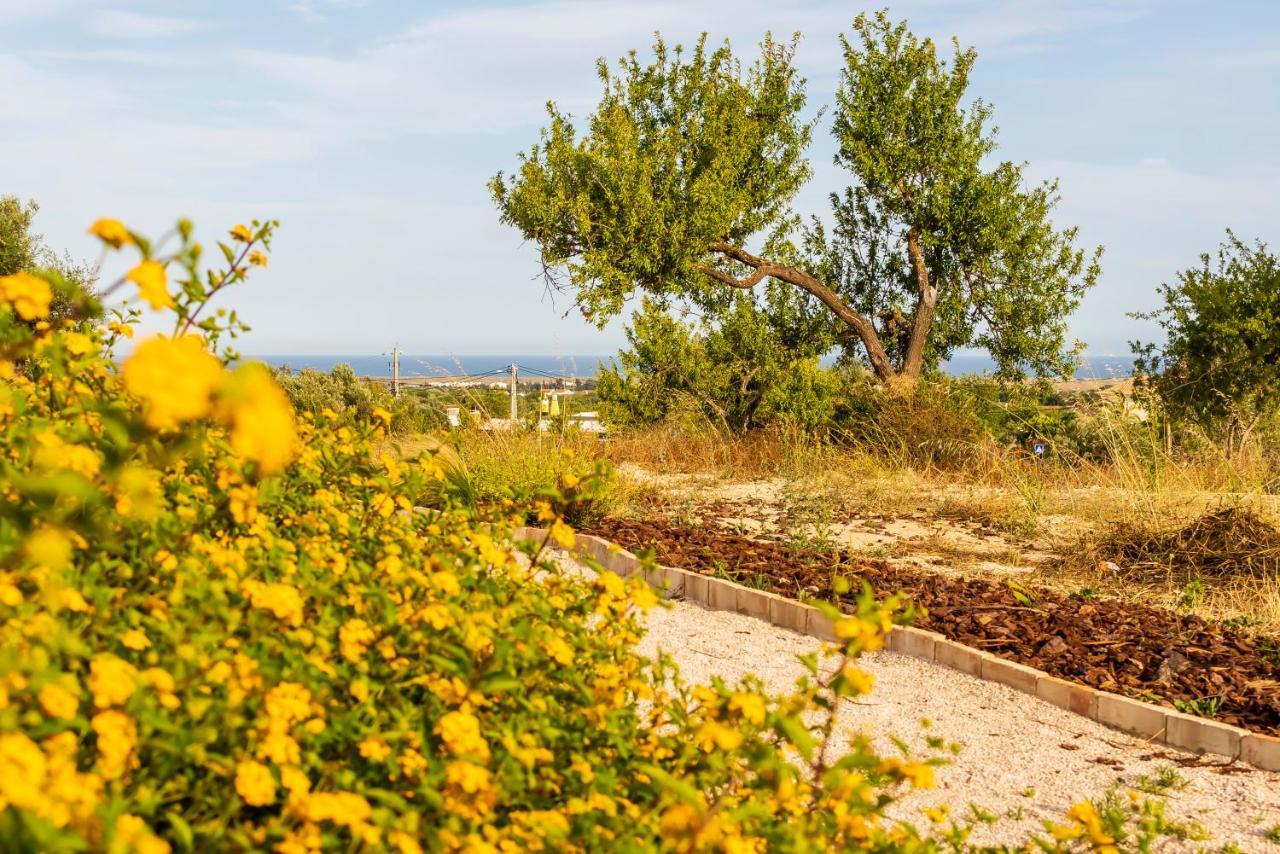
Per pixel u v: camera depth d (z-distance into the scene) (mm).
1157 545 7297
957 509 9750
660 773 1748
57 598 1580
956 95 21891
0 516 1475
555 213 19469
